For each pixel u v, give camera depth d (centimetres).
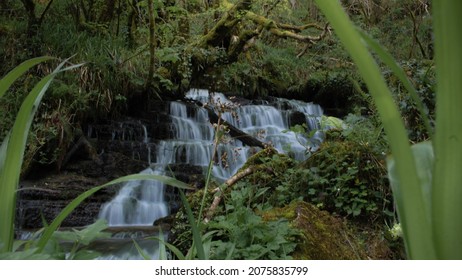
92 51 585
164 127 618
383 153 266
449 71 41
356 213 244
